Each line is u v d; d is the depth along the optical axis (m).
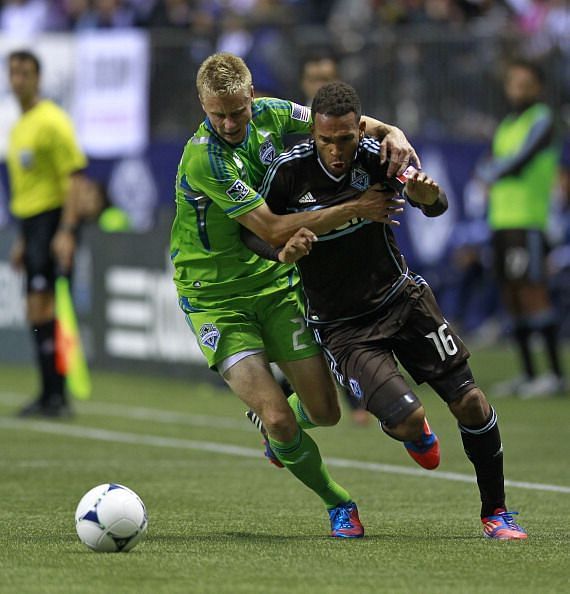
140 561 18.67
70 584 16.94
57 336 39.41
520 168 43.81
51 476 28.67
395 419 20.05
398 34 57.03
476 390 20.53
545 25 59.53
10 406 42.69
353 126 19.67
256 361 21.41
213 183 20.50
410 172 19.86
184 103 58.34
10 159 38.22
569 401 43.75
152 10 61.53
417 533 21.69
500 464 20.92
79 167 37.62
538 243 44.25
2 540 20.59
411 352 20.77
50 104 37.78
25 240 38.50
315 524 22.70
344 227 20.45
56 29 65.38
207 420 39.22
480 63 56.31
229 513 23.94
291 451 21.05
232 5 64.44
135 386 47.44
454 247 57.47
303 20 63.28
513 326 45.31
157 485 27.55
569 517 23.45
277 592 16.56
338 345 20.92
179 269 22.08
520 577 17.69
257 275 21.73
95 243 50.53
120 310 49.97
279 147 21.53
